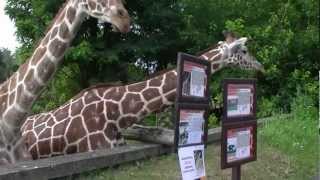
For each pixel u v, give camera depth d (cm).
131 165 885
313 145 1155
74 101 977
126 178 800
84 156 808
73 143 934
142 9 1658
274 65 1603
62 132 941
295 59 1712
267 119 1356
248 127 664
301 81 1638
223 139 618
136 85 977
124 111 948
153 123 1348
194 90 571
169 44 1705
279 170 945
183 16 1719
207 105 602
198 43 1714
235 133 636
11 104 821
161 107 972
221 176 853
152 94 962
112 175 809
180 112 547
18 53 1703
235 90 632
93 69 1645
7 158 830
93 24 1592
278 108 1612
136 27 1678
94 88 977
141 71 1764
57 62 810
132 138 1007
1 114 828
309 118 1377
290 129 1225
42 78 809
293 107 1467
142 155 918
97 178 786
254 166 952
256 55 1619
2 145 829
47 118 980
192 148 573
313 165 992
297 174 927
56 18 814
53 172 733
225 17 1747
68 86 1702
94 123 937
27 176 694
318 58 1734
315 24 1747
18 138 846
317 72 1728
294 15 1720
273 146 1125
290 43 1661
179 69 542
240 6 1759
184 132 555
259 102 1627
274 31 1664
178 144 546
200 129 589
